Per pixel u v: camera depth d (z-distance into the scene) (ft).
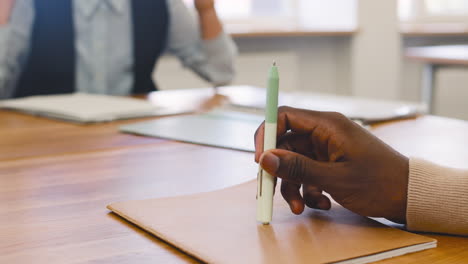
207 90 6.10
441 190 1.81
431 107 9.74
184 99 5.33
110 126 4.01
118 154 3.08
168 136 3.50
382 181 1.83
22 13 6.56
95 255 1.65
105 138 3.56
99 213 2.05
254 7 11.66
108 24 7.00
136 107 4.44
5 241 1.77
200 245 1.66
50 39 6.83
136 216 1.94
